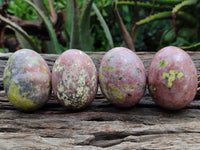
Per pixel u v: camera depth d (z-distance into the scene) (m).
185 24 0.48
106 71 0.24
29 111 0.26
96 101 0.28
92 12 0.49
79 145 0.21
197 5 0.48
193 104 0.26
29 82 0.24
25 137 0.22
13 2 0.60
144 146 0.20
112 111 0.26
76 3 0.35
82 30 0.40
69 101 0.24
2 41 0.49
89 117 0.24
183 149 0.19
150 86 0.24
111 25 0.56
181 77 0.23
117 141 0.21
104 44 0.54
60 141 0.21
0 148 0.20
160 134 0.22
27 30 0.49
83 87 0.24
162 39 0.48
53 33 0.40
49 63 0.33
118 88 0.24
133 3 0.44
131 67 0.24
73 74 0.24
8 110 0.27
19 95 0.24
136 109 0.26
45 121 0.24
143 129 0.22
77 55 0.24
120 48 0.25
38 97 0.25
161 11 0.46
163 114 0.25
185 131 0.22
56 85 0.24
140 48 0.59
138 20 0.44
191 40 0.52
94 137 0.22
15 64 0.24
